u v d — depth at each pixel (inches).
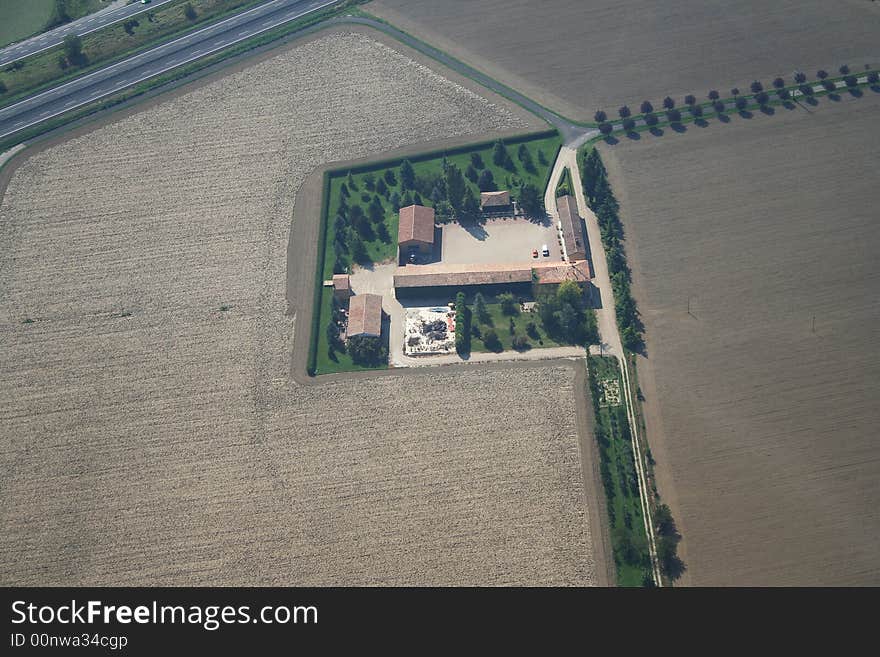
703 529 5319.9
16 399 6328.7
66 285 7130.9
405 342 6565.0
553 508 5462.6
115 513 5610.2
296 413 6127.0
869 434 5713.6
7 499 5733.3
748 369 6171.3
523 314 6702.8
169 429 6072.8
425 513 5477.4
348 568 5226.4
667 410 5969.5
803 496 5433.1
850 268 6776.6
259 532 5447.8
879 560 5088.6
